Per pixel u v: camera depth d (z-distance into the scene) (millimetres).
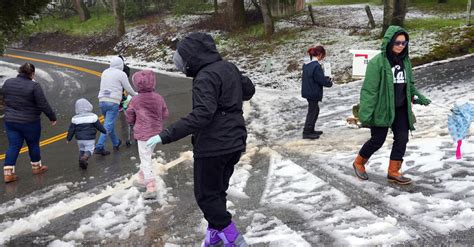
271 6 25359
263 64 18203
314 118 7613
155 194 5641
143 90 5605
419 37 15898
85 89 17031
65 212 5395
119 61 7910
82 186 6355
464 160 5777
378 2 27156
